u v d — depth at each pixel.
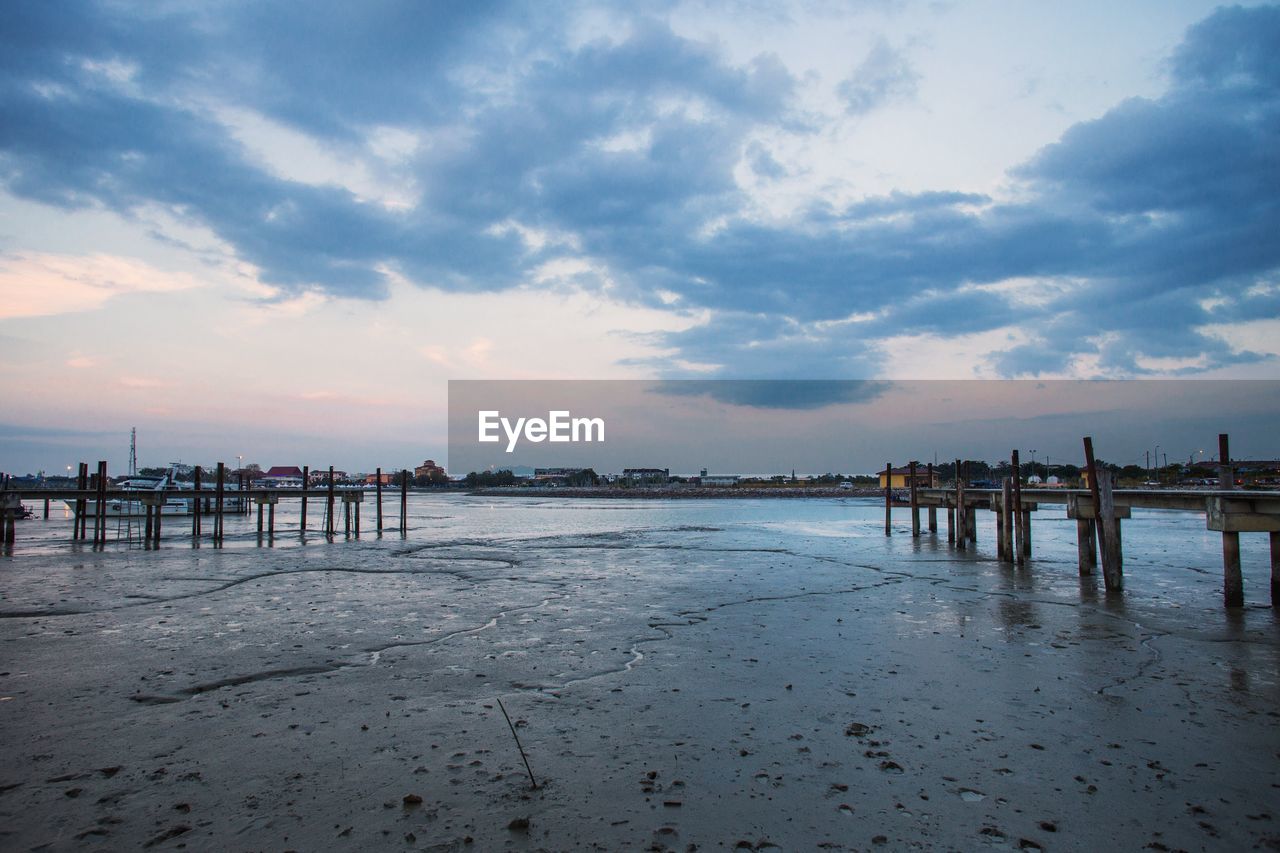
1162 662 9.65
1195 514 51.94
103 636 11.30
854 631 11.71
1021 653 10.15
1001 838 4.83
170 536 33.38
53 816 5.10
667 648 10.48
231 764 6.08
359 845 4.70
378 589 16.59
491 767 6.02
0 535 28.30
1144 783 5.73
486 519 54.41
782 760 6.18
